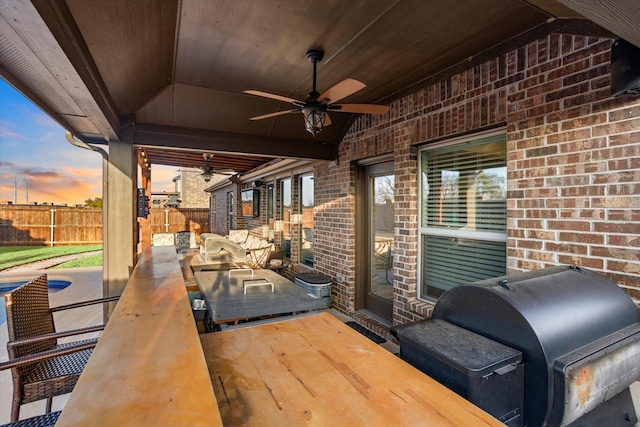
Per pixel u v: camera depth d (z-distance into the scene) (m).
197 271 3.60
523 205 2.46
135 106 3.62
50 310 2.57
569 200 2.19
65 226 15.42
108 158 3.67
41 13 1.37
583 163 2.12
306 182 6.57
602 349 1.39
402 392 1.12
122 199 3.73
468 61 2.89
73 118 2.95
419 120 3.40
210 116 4.01
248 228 10.18
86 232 15.80
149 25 2.27
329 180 5.07
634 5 1.19
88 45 2.10
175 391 0.93
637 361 1.51
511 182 2.54
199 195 23.56
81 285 6.76
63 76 1.95
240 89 3.69
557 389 1.24
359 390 1.13
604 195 2.02
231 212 11.91
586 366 1.29
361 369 1.28
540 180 2.35
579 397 1.26
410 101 3.52
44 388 2.00
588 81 2.10
